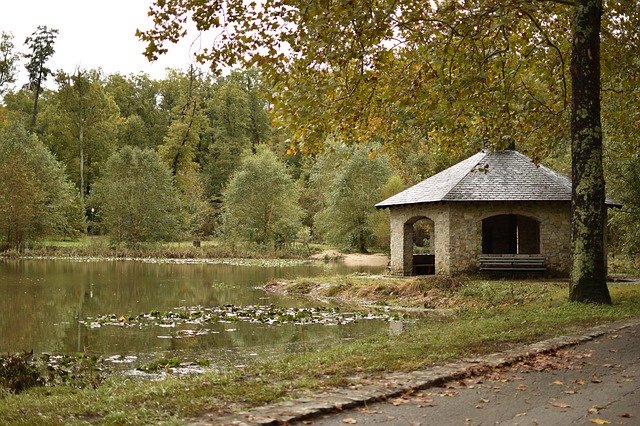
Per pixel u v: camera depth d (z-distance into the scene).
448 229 24.31
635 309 13.42
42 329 15.26
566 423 5.88
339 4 11.57
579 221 14.48
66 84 69.44
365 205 53.16
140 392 7.19
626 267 29.69
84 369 10.20
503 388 7.20
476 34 13.77
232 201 55.19
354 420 5.90
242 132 82.19
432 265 27.98
